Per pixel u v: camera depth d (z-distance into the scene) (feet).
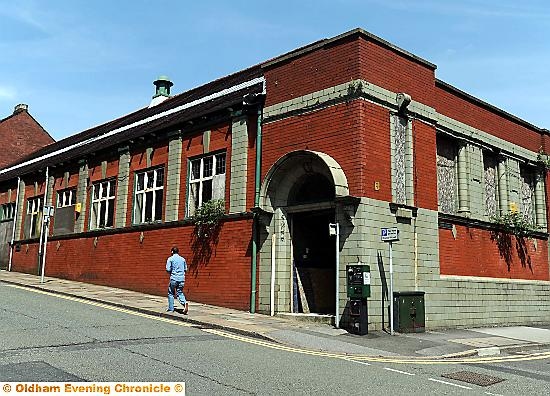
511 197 69.36
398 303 46.44
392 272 46.62
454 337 46.11
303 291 53.06
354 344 38.96
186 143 65.92
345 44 50.67
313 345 37.32
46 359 27.25
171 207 65.67
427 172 54.70
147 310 49.32
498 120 69.41
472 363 34.83
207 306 56.39
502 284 63.00
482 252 61.87
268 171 52.90
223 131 61.11
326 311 54.34
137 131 75.87
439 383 27.30
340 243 47.65
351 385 25.44
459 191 61.31
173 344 33.42
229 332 41.11
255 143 57.16
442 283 54.03
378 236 47.80
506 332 53.21
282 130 54.60
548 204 75.97
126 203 74.08
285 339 38.47
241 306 54.65
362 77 49.14
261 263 53.78
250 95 57.06
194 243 61.41
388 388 25.30
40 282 73.82
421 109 55.16
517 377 30.04
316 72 52.60
